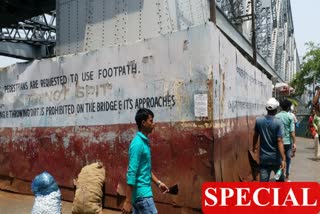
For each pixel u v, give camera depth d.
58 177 7.21
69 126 7.04
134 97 6.08
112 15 7.63
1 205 7.05
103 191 6.20
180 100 5.54
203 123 5.29
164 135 5.68
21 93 8.04
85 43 8.05
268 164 5.95
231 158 6.32
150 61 5.89
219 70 5.59
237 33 13.99
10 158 8.27
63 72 7.14
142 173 3.93
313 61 32.47
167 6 6.85
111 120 6.39
